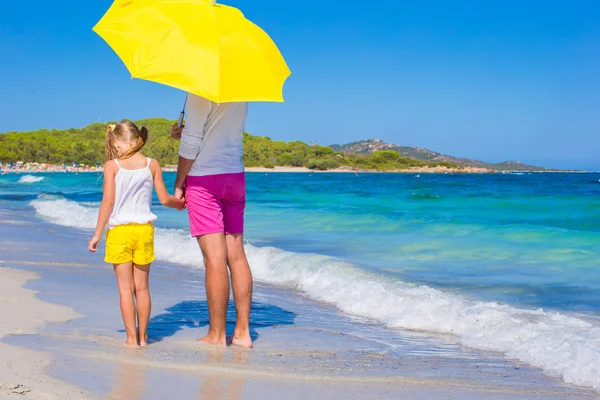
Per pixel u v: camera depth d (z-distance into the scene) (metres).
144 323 3.75
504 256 8.00
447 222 12.21
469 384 3.22
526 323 4.34
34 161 143.38
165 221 13.10
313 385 3.09
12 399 2.47
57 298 4.91
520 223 12.05
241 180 4.00
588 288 5.88
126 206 3.74
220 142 3.88
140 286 3.75
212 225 3.88
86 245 8.76
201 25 3.59
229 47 3.58
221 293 3.86
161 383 2.93
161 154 93.00
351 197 23.83
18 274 6.04
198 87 3.37
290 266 7.02
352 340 4.16
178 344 3.80
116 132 3.80
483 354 3.87
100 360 3.24
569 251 8.29
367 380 3.23
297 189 33.41
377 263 7.52
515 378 3.35
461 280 6.36
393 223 12.17
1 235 9.74
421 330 4.50
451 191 27.44
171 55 3.45
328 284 6.04
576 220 12.56
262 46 3.81
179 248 8.34
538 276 6.58
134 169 3.78
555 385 3.23
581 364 3.43
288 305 5.41
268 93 3.59
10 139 152.25
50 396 2.56
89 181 46.88
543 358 3.65
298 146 187.75
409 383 3.21
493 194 23.16
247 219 13.91
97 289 5.39
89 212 13.73
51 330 3.85
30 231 10.54
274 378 3.17
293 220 13.42
